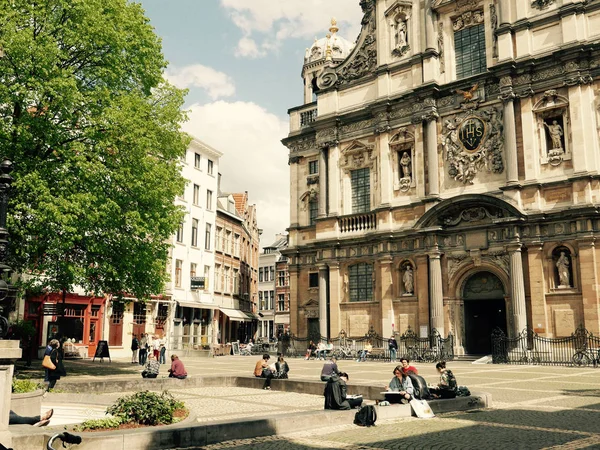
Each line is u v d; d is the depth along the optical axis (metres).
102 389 18.91
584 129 31.39
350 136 42.38
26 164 20.59
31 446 9.12
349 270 41.16
